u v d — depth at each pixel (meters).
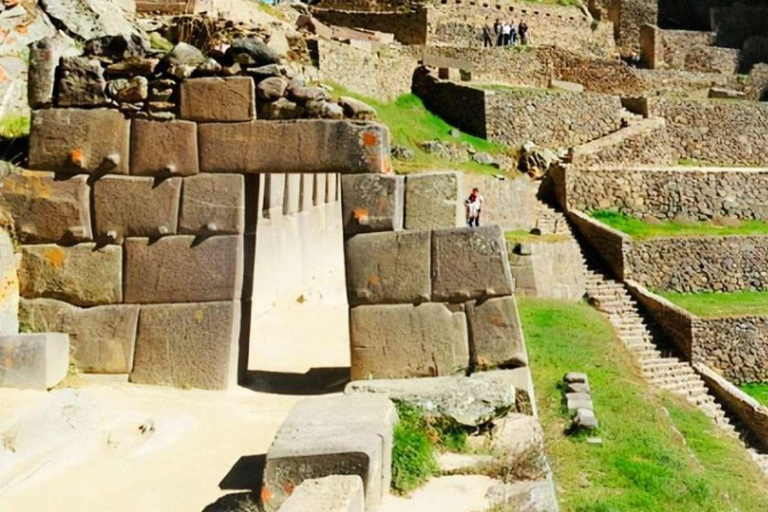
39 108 7.41
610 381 13.02
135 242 7.26
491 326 6.98
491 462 5.57
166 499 4.98
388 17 33.28
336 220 18.38
